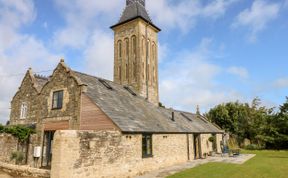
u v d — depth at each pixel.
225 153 32.38
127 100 22.50
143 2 37.91
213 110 54.69
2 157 21.47
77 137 12.49
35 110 22.48
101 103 17.81
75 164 12.20
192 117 35.62
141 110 22.22
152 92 36.03
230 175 15.57
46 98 20.95
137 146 16.91
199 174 16.06
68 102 19.05
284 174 15.90
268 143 43.34
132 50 35.19
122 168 15.20
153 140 18.95
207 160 24.72
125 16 37.00
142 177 15.65
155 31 39.03
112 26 37.53
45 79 28.75
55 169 11.59
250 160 24.12
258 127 47.12
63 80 19.92
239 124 50.00
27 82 26.91
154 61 37.88
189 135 25.81
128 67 35.19
